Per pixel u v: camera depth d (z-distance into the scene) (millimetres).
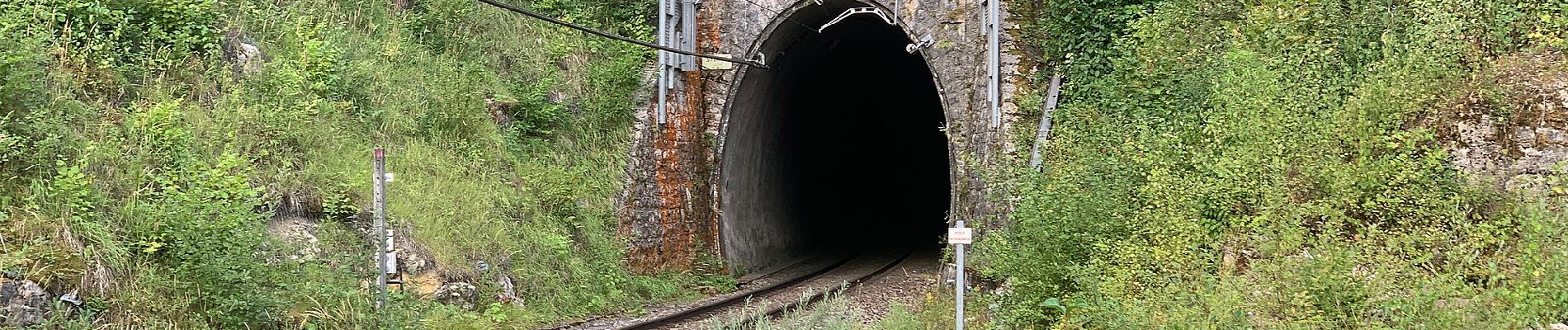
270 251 10977
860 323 13062
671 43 18969
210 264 9953
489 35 18688
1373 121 10219
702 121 19344
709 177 19359
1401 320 7977
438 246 13391
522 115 17859
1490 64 10594
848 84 25625
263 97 14031
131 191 10922
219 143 12555
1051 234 11227
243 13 14984
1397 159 9695
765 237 22078
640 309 15820
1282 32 12734
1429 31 10727
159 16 13789
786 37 19750
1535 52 10477
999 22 16891
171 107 12219
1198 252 10117
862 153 29391
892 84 27391
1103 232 10945
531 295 14438
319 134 13938
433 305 12375
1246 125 10844
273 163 12930
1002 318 11508
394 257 11914
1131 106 15023
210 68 13680
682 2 19203
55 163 10695
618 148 18500
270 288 10578
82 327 9094
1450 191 9742
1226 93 11625
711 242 19328
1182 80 14172
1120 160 11891
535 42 18969
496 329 12617
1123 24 16344
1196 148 11453
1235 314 8570
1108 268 10281
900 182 32062
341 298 10953
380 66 16406
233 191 11070
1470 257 8734
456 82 17141
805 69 22188
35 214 9766
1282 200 9852
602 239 17094
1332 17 12633
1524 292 7898
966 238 9227
